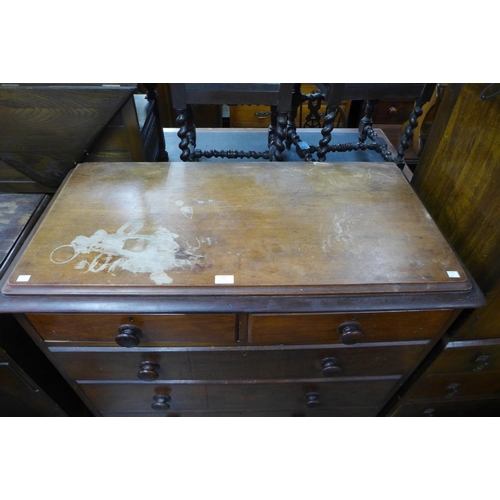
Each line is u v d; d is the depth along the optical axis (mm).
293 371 871
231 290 651
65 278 651
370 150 1541
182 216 797
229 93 1028
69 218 779
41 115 920
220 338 749
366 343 788
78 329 713
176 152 1478
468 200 789
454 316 721
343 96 1055
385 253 718
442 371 914
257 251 717
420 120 1729
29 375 902
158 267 677
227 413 1103
